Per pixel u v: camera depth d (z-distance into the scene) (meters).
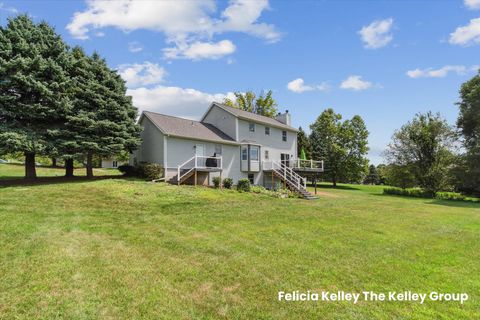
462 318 3.76
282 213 11.31
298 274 5.09
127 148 17.89
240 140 22.42
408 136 29.06
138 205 10.91
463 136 28.53
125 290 4.20
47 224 7.41
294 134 28.45
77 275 4.60
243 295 4.25
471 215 13.68
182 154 18.52
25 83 14.49
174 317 3.59
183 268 5.15
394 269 5.52
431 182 27.39
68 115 15.84
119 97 17.70
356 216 11.60
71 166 18.05
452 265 5.86
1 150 14.02
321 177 37.03
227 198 14.45
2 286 4.12
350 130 34.81
